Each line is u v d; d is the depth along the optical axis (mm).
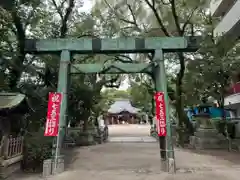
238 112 22156
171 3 15266
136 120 60562
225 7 21688
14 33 11109
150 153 13594
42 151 9562
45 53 10242
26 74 12898
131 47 9844
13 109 8789
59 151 8867
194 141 16406
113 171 8922
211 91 15070
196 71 14008
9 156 8234
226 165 10008
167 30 17672
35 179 7980
